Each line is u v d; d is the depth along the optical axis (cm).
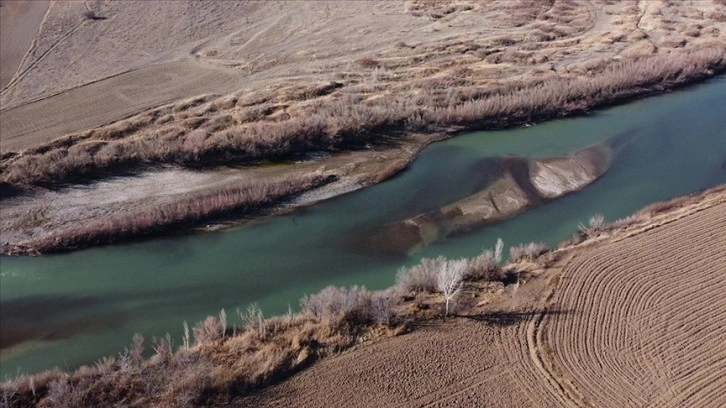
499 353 2395
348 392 2242
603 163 3856
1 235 3284
